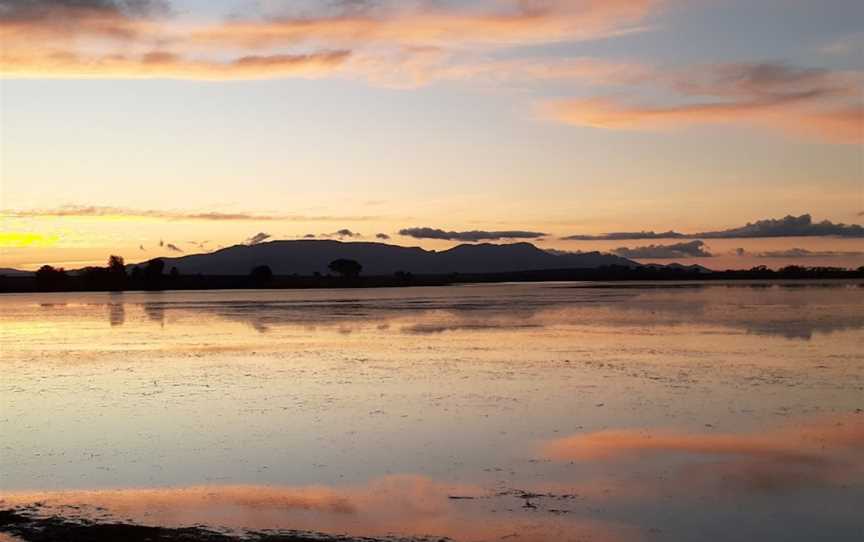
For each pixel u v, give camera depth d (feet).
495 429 75.77
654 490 56.70
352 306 301.43
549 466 63.05
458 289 575.38
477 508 53.16
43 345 160.45
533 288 581.94
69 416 84.33
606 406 86.17
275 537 47.55
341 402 89.97
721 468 61.98
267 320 224.12
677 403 87.45
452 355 131.85
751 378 104.12
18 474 62.18
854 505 53.36
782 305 271.08
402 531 49.01
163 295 524.93
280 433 75.00
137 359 132.77
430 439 72.08
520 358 126.82
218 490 57.62
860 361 119.75
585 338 157.07
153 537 47.52
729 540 47.85
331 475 61.16
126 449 69.82
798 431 73.87
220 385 103.24
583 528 49.60
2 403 92.53
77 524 50.01
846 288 497.05
